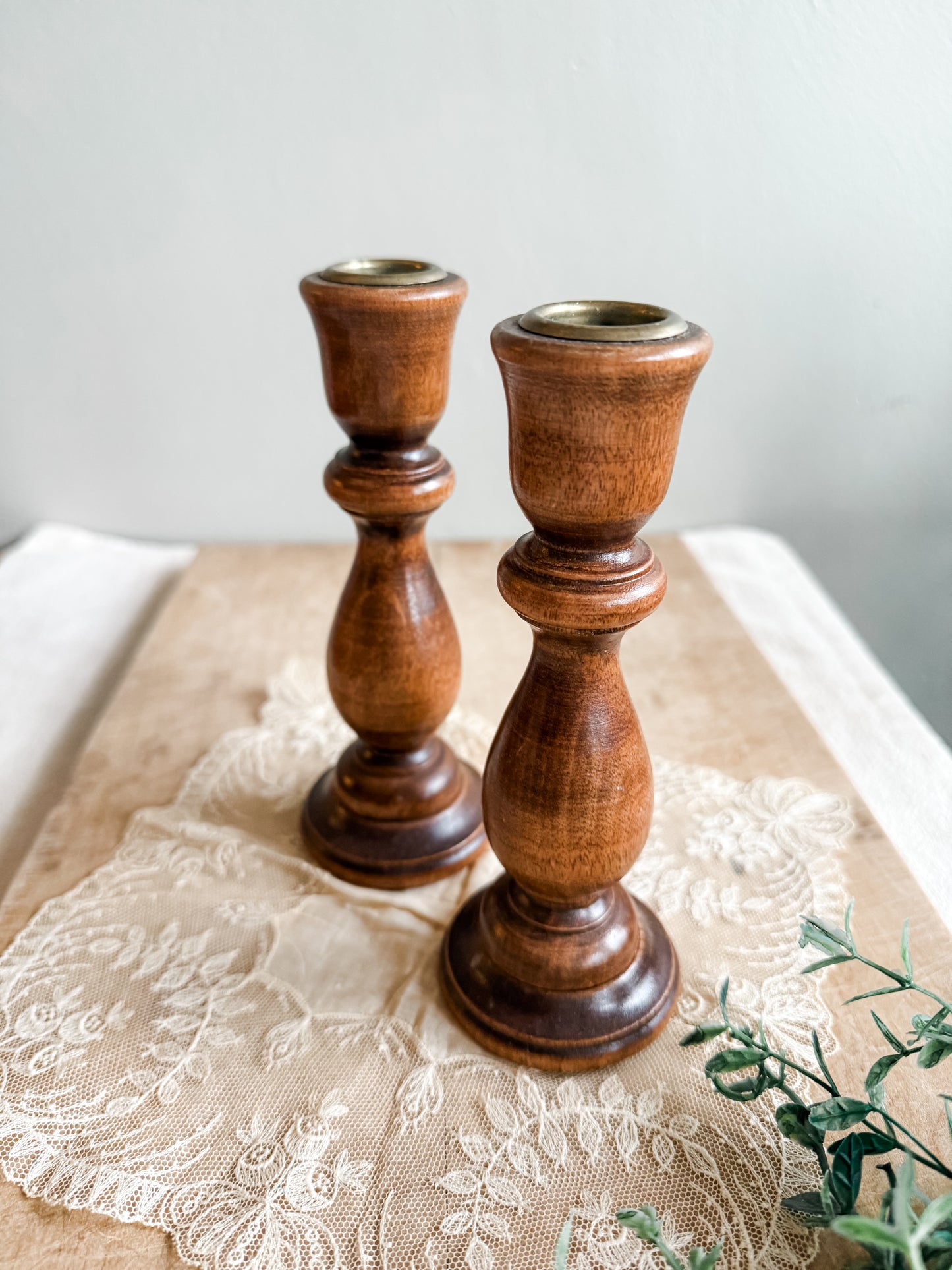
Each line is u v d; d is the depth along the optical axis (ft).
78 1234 0.57
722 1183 0.60
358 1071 0.67
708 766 0.99
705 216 1.37
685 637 1.23
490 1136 0.63
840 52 1.28
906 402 1.51
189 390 1.47
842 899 0.81
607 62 1.27
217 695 1.11
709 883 0.84
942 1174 0.56
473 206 1.36
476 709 1.07
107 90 1.27
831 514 1.61
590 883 0.65
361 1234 0.57
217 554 1.48
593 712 0.62
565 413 0.51
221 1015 0.71
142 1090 0.66
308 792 0.95
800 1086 0.65
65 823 0.90
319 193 1.34
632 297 1.43
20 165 1.31
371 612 0.79
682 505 1.60
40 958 0.75
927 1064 0.54
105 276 1.39
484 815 0.68
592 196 1.36
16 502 1.55
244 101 1.28
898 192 1.36
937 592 1.68
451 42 1.25
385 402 0.72
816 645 1.25
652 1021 0.69
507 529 1.59
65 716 1.12
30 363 1.44
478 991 0.70
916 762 1.02
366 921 0.80
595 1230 0.57
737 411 1.52
